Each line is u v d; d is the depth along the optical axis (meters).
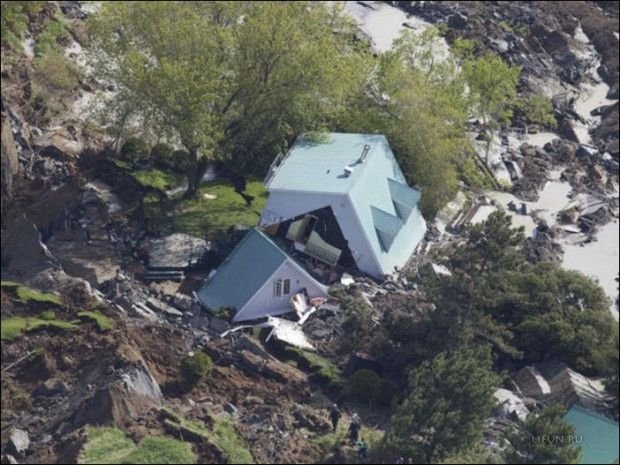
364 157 163.38
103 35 169.62
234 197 171.50
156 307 144.75
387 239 158.88
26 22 197.50
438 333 138.75
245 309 146.62
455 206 185.00
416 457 120.62
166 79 157.88
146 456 118.25
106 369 129.00
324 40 174.25
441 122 179.38
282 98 169.12
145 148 174.12
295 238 158.38
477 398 122.56
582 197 198.62
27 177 163.38
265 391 134.38
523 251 175.88
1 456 118.88
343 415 132.75
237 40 167.25
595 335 144.00
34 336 134.50
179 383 132.00
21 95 179.25
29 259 146.50
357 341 143.88
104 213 160.50
